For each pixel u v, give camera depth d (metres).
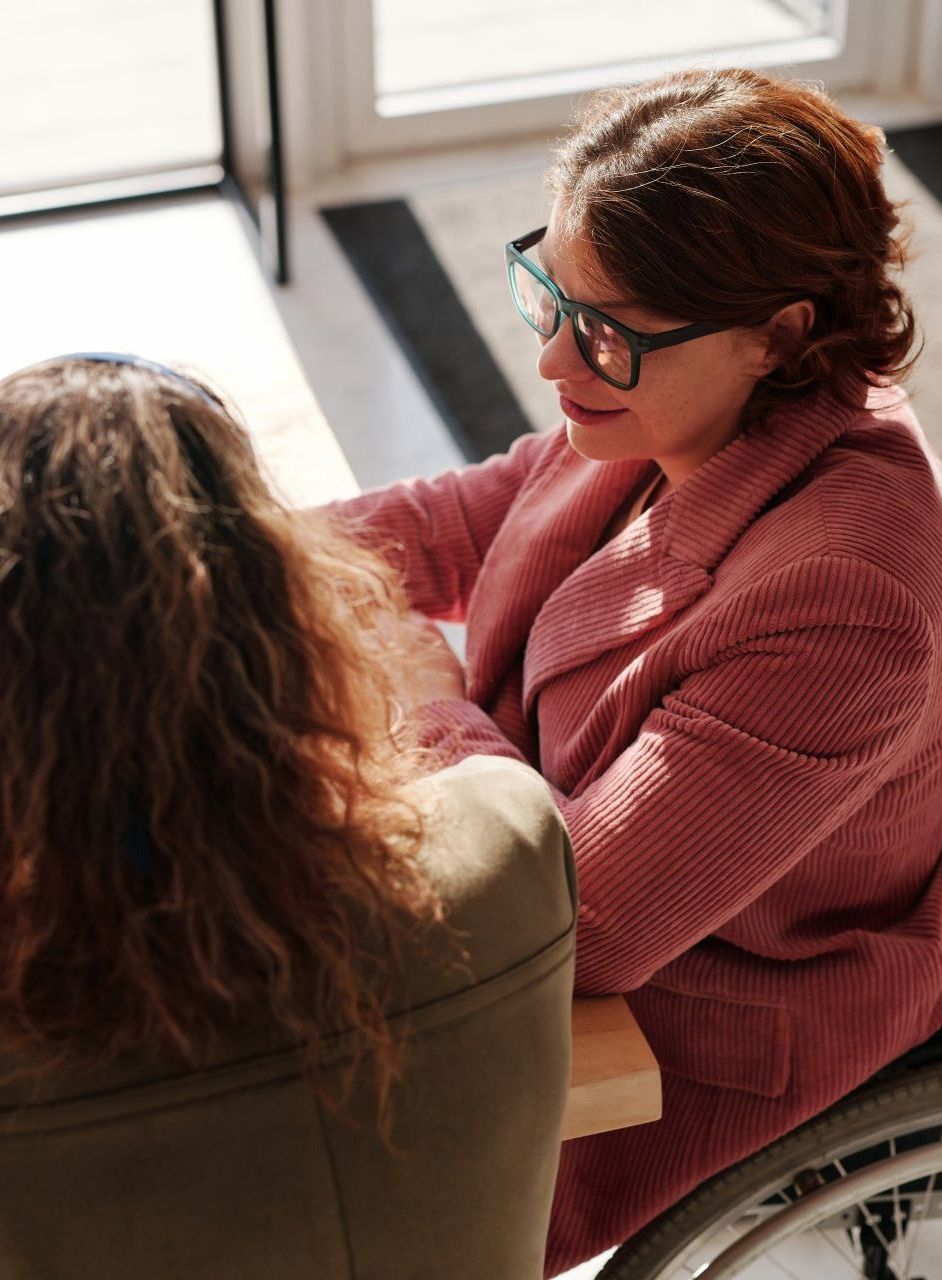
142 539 0.67
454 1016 0.77
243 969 0.71
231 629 0.69
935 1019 1.25
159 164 3.71
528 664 1.29
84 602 0.67
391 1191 0.77
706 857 1.06
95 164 3.67
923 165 3.79
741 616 1.05
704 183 1.02
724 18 4.18
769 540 1.09
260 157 3.65
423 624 1.43
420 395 3.01
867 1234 1.42
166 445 0.69
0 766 0.67
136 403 0.70
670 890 1.07
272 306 3.27
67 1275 0.75
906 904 1.27
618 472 1.31
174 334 3.16
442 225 3.60
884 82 4.12
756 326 1.07
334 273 3.39
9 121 3.66
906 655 1.04
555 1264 1.28
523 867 0.81
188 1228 0.74
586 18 4.13
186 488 0.69
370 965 0.75
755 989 1.21
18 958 0.68
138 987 0.69
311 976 0.72
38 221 3.55
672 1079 1.26
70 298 3.28
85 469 0.68
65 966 0.69
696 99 1.06
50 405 0.69
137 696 0.67
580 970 1.09
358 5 3.65
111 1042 0.70
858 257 1.06
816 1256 1.64
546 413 2.96
